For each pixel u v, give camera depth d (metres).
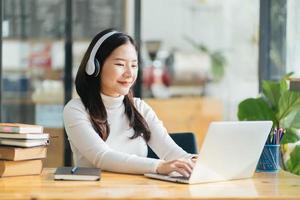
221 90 6.37
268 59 4.36
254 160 2.35
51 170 2.49
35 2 5.20
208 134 2.08
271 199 1.95
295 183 2.23
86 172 2.27
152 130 2.78
